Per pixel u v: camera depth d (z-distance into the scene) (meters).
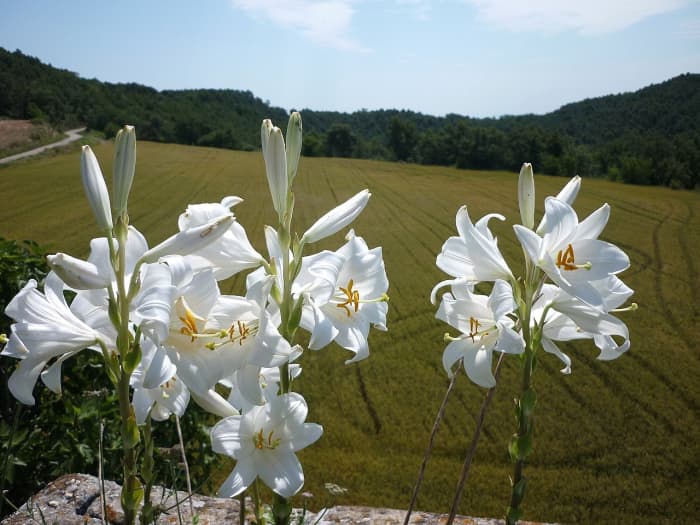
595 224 2.09
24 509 3.14
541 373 13.23
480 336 2.21
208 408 1.73
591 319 2.03
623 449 10.10
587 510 8.42
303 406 1.79
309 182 56.31
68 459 4.26
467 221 2.08
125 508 1.55
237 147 102.44
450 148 100.94
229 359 1.66
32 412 4.57
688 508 8.48
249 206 39.38
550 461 9.72
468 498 8.62
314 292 1.84
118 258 1.51
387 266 24.86
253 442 1.79
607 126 119.94
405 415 11.39
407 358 14.34
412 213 39.69
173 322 1.69
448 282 2.17
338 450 10.10
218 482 7.61
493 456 9.85
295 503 8.27
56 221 32.84
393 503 8.42
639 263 25.78
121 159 1.48
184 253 1.55
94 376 4.85
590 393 12.30
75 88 103.62
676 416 11.30
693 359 14.43
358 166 77.12
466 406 11.68
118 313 1.50
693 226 35.16
